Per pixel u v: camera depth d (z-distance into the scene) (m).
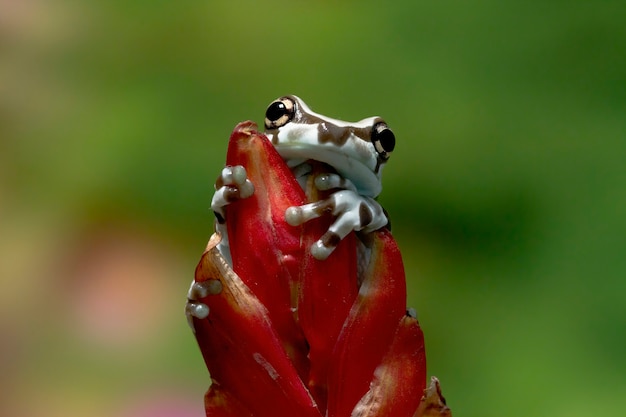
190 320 0.39
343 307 0.39
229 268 0.39
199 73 0.69
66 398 0.56
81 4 0.72
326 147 0.39
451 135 0.66
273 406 0.39
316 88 0.68
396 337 0.39
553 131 0.66
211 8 0.71
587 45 0.69
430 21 0.71
